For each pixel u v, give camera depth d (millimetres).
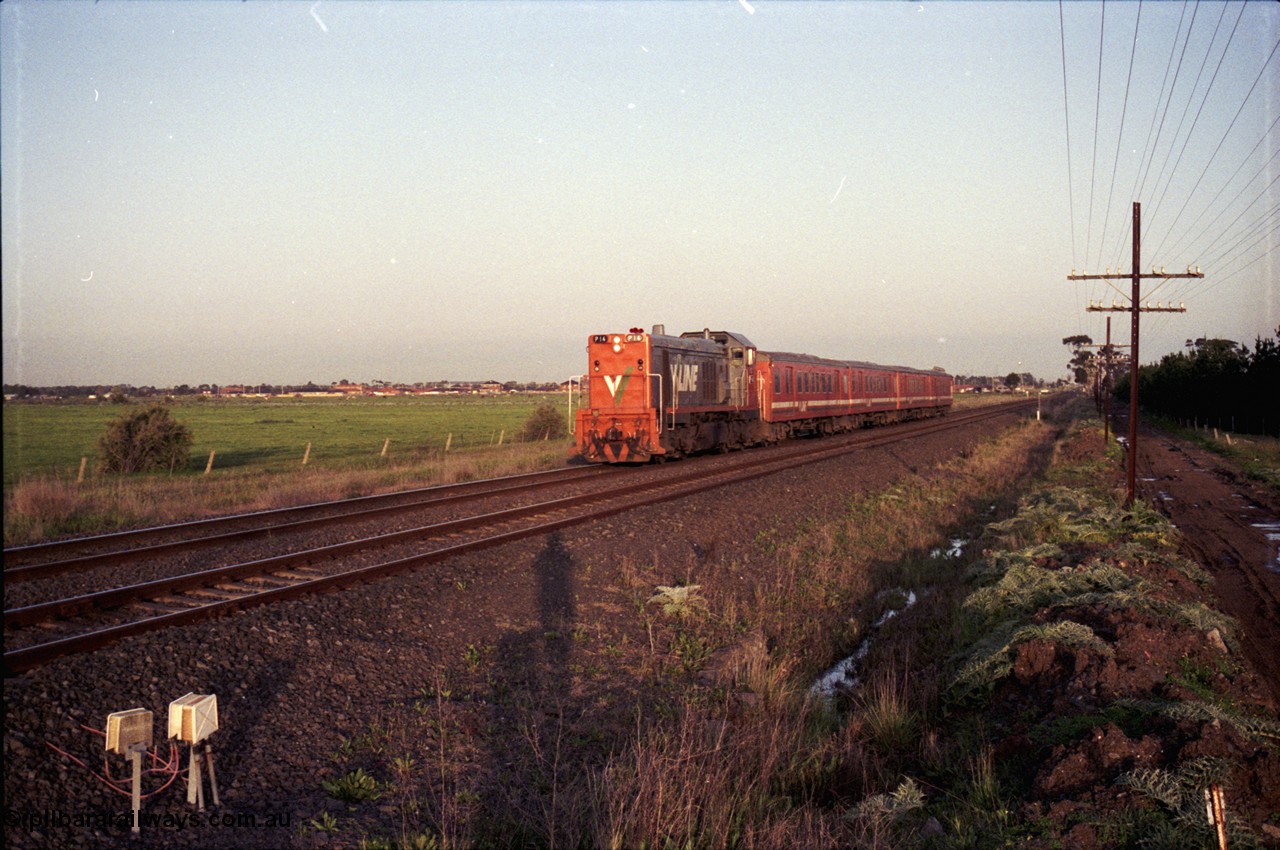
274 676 7398
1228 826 5137
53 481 20062
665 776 5914
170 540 13766
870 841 5723
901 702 8398
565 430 46688
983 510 22297
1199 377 56438
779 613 11648
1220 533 16812
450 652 8812
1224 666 8242
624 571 12352
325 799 5742
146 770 5742
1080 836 5355
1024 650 8344
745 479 22250
